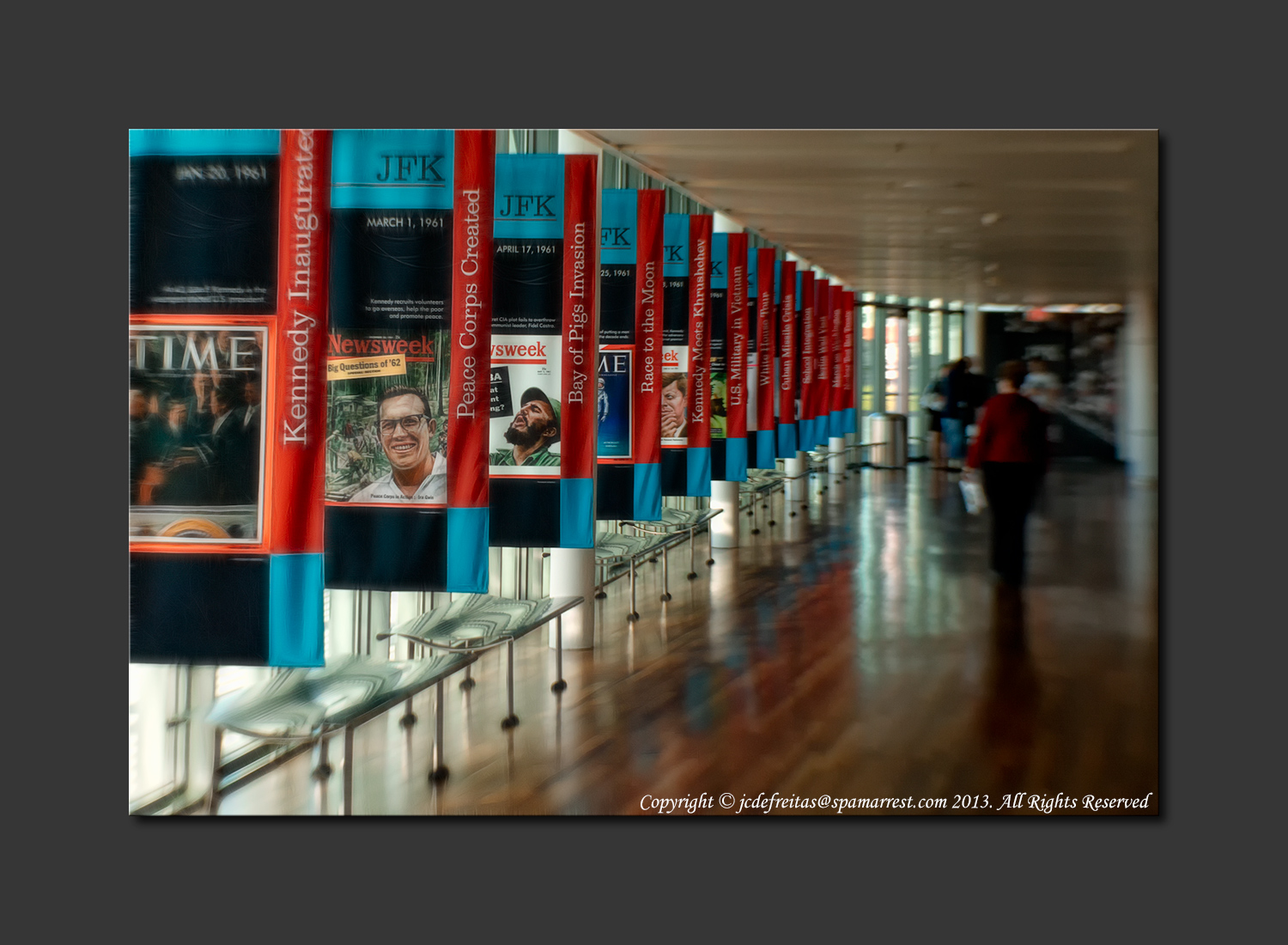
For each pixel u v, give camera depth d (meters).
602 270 6.90
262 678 4.70
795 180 8.55
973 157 7.69
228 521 4.20
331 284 4.61
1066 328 20.89
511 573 6.73
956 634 6.59
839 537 11.03
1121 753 4.46
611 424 6.91
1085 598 7.73
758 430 10.86
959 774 4.26
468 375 4.59
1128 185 8.78
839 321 16.14
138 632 4.19
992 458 8.05
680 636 6.59
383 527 4.64
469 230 4.57
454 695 5.28
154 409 4.21
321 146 4.23
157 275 4.23
